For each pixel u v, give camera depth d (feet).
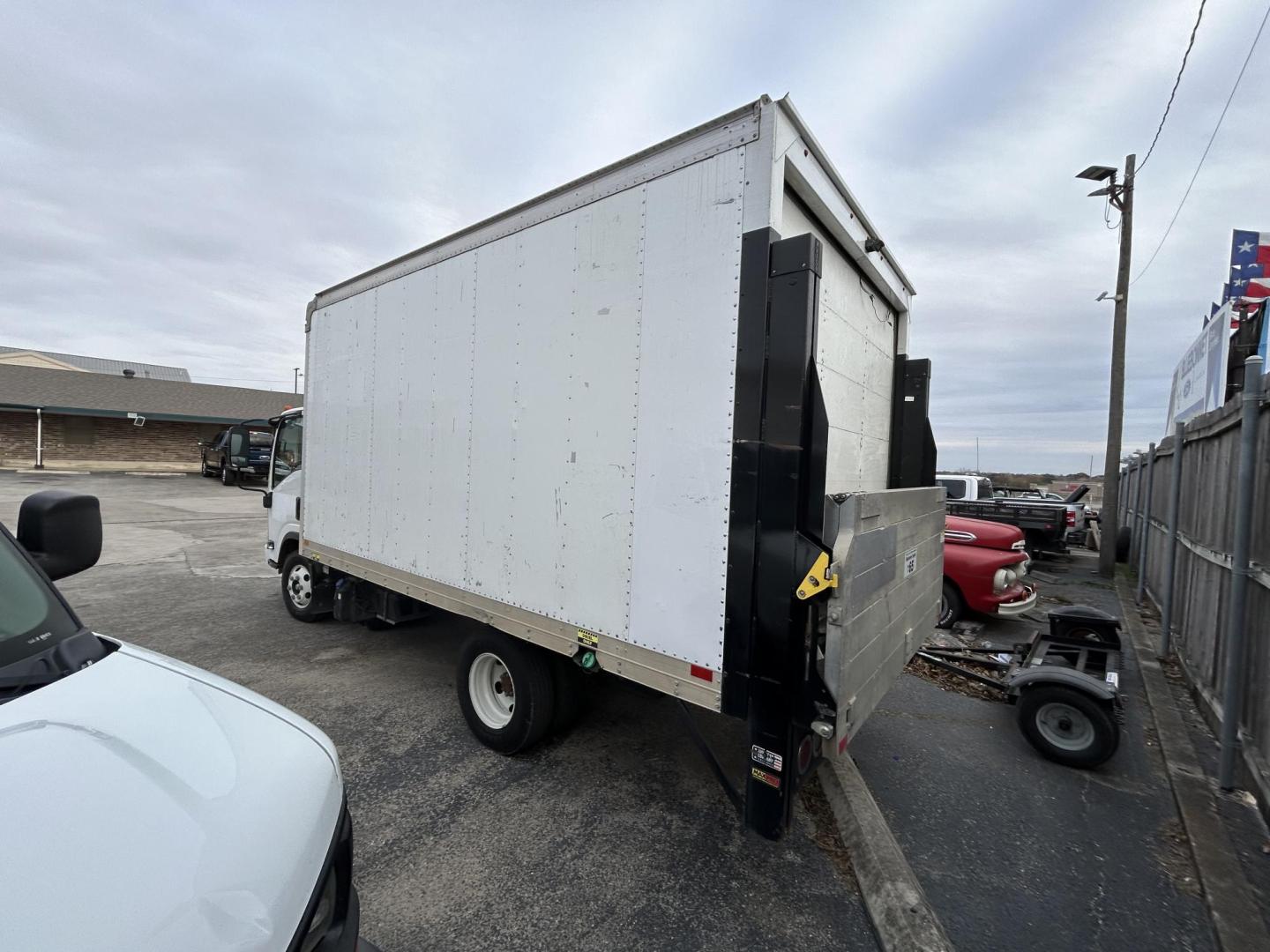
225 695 5.40
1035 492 58.75
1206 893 8.13
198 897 3.34
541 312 9.87
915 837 9.61
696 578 7.77
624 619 8.62
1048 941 7.42
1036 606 25.89
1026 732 12.43
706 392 7.66
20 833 3.39
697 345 7.73
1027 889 8.38
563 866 8.50
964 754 12.48
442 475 12.08
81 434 88.74
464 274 11.51
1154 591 26.25
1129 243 38.60
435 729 12.69
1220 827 9.66
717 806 10.07
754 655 7.32
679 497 7.93
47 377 91.20
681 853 8.85
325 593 19.43
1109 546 35.22
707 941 7.24
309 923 3.88
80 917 3.03
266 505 21.47
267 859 3.80
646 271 8.32
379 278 14.10
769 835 7.52
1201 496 16.57
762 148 7.12
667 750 11.91
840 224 9.07
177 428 97.19
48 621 5.68
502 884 8.12
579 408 9.21
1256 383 10.87
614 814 9.75
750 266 7.20
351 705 13.84
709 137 7.64
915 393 12.89
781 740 7.34
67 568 6.77
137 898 3.21
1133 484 39.47
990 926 7.67
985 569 21.01
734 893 8.08
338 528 15.84
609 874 8.38
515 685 10.98
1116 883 8.53
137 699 4.95
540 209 9.91
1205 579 15.57
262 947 3.40
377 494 14.16
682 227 7.90
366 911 7.58
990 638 21.13
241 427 68.44
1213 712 13.41
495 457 10.77
